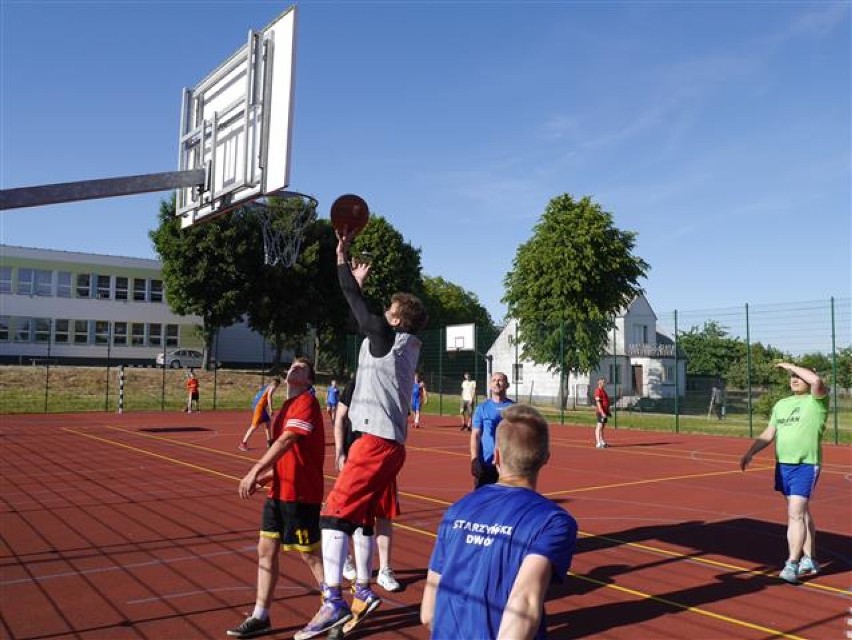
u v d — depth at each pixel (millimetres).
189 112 7270
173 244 44312
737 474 14016
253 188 6211
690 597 5977
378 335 4934
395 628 5191
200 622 5246
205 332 48156
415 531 8383
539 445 2576
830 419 26703
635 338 52594
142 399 37969
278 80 6070
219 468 13945
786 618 5473
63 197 4891
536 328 39875
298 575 6461
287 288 47625
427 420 30969
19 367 41562
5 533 8070
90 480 12266
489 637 2301
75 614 5391
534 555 2293
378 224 55188
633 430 26688
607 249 40906
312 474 5055
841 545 7984
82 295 54875
